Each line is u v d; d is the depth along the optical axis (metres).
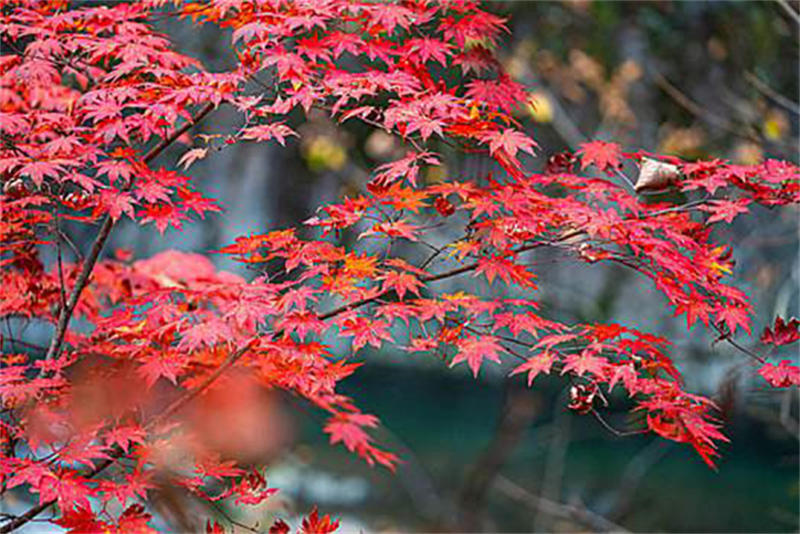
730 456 14.66
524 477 13.71
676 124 11.83
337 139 12.20
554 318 13.53
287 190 19.50
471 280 13.45
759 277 12.09
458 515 11.66
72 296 5.24
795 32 10.38
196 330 4.32
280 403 13.69
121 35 4.76
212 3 4.70
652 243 4.25
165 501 7.82
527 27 12.30
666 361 4.34
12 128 4.47
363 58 7.93
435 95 4.34
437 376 19.86
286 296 4.40
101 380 4.87
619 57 12.46
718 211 4.59
